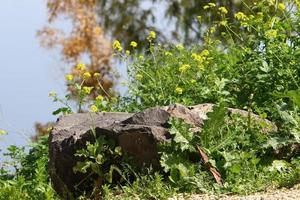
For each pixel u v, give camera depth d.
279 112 10.34
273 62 12.23
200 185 9.32
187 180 9.38
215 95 12.64
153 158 9.63
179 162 9.52
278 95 10.55
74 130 10.11
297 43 12.72
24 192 11.16
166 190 9.35
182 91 13.26
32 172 12.38
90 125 10.22
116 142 9.77
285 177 9.31
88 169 9.92
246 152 9.77
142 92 13.80
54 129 10.20
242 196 8.98
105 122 10.22
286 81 11.95
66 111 13.14
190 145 9.59
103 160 9.66
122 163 9.70
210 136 9.76
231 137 9.83
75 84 12.91
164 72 14.03
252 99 11.95
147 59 14.67
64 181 9.99
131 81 13.98
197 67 14.02
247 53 12.65
